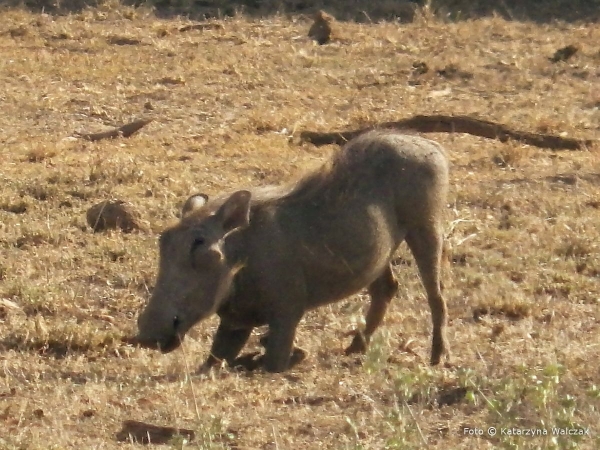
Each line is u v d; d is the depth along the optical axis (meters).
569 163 29.59
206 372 16.05
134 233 23.23
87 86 38.09
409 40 46.59
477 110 35.81
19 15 48.34
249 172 27.88
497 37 47.75
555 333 18.09
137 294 20.16
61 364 16.59
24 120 33.97
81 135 32.16
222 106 36.16
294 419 14.12
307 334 18.17
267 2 52.56
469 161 29.48
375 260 16.44
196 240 15.16
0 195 24.94
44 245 22.34
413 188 16.64
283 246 15.80
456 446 13.18
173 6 52.16
